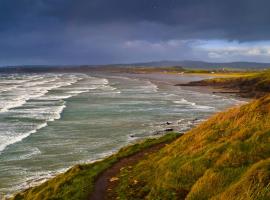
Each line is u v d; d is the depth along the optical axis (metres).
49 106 76.06
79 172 23.03
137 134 47.12
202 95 107.69
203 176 15.32
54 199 18.91
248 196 12.04
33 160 35.78
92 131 49.25
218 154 17.41
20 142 42.78
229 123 22.59
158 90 126.00
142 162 23.09
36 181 30.06
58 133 47.84
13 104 79.06
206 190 14.41
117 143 42.25
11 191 28.00
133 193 17.58
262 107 22.33
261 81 123.38
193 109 73.31
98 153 37.91
